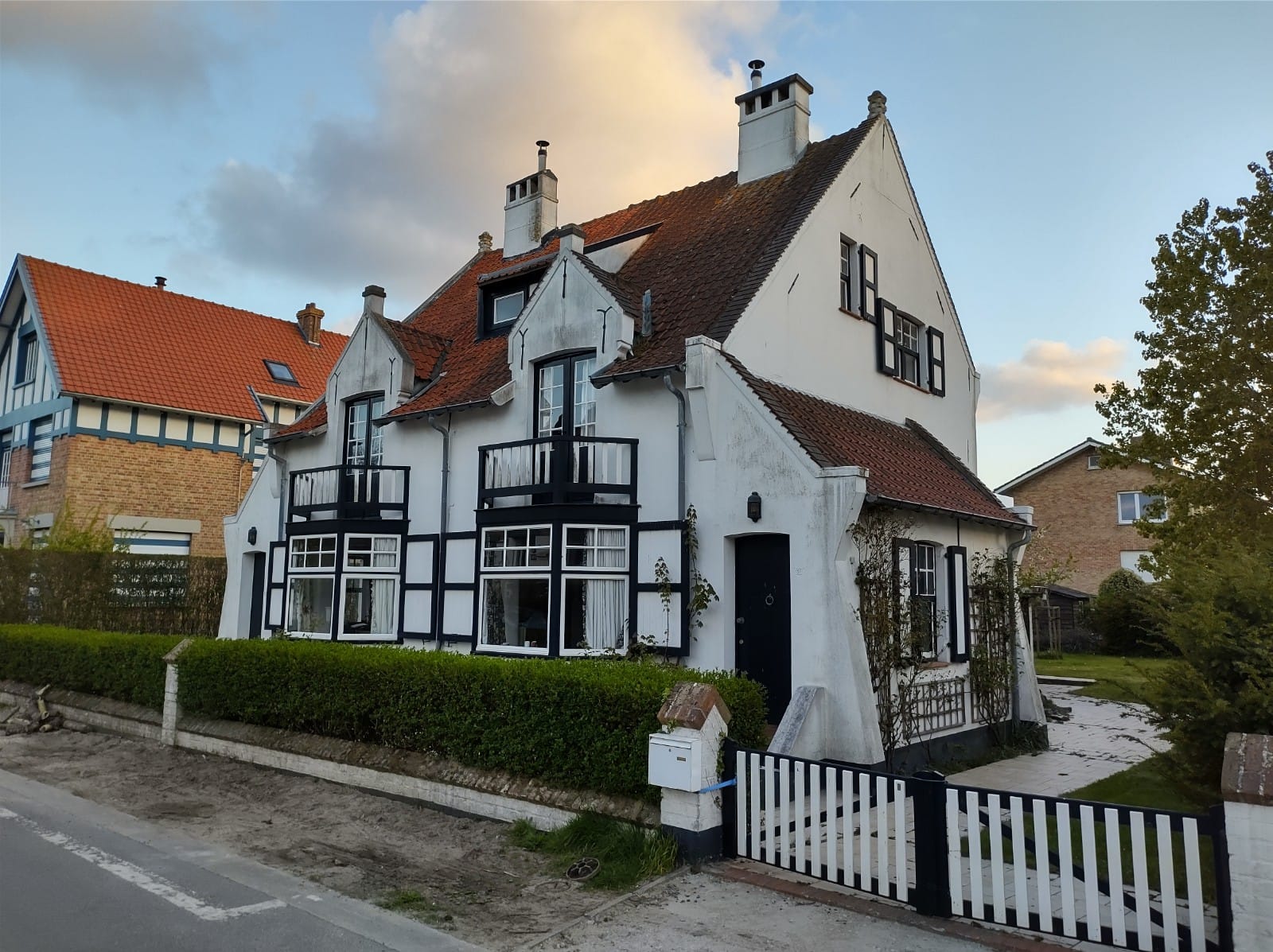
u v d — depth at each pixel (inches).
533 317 546.3
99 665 571.5
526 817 322.7
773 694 423.8
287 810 366.0
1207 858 253.9
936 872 239.5
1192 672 227.8
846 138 595.8
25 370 1013.8
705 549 442.9
